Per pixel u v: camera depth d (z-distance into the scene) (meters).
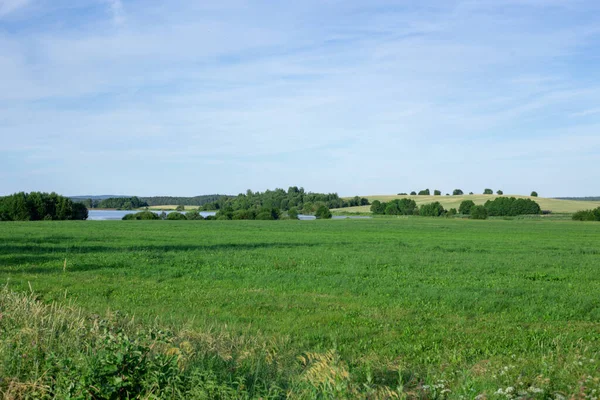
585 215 101.62
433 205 130.00
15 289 16.97
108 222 72.69
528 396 7.02
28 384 6.29
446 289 18.95
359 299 16.94
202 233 49.66
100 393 6.05
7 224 62.50
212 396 6.29
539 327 13.50
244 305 15.57
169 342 8.13
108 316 10.45
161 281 20.12
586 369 8.23
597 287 20.56
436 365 9.80
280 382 7.36
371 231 59.03
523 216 118.81
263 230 57.81
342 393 6.50
